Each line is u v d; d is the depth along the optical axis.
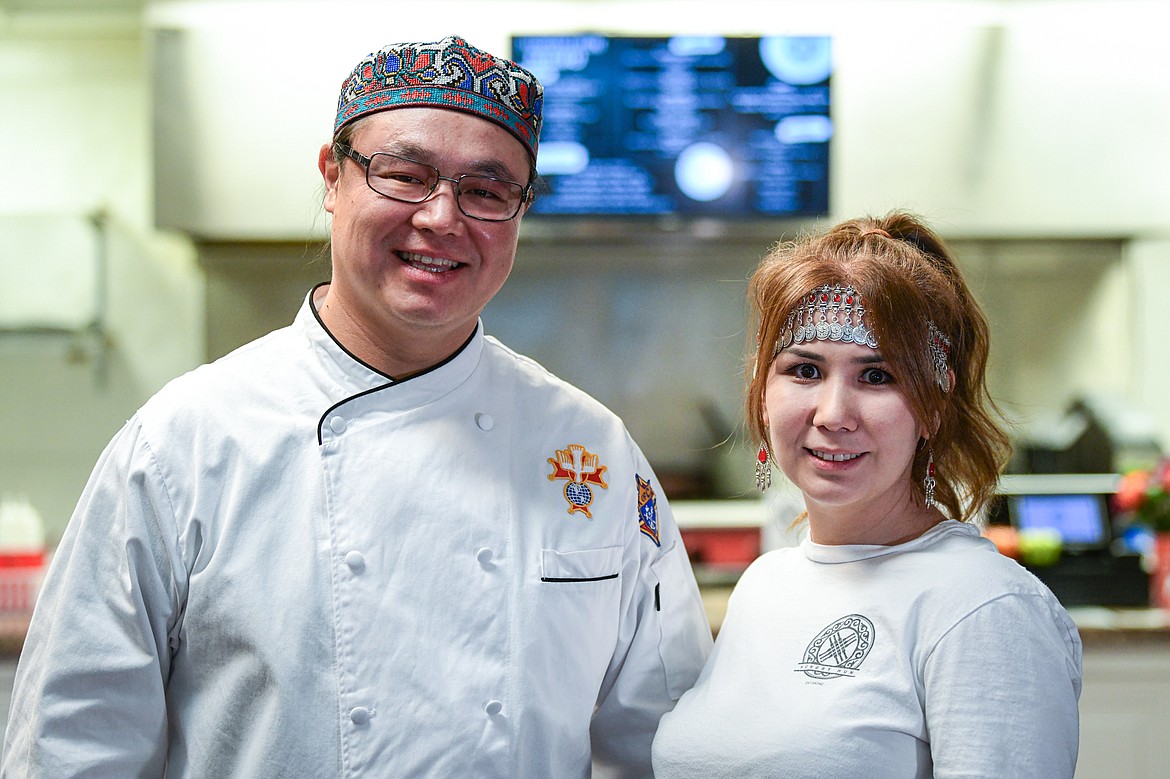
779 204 3.17
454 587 1.18
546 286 3.58
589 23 3.15
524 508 1.26
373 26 3.13
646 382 3.61
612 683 1.37
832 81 3.16
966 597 1.08
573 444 1.33
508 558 1.22
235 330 3.46
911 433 1.15
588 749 1.29
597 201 3.17
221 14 3.12
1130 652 2.47
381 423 1.22
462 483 1.23
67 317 3.44
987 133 3.21
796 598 1.23
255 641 1.15
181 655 1.20
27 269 3.42
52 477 3.51
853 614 1.15
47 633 1.19
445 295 1.18
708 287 3.59
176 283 3.50
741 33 3.14
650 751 1.34
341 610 1.15
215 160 3.15
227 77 3.13
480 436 1.27
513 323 3.59
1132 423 3.24
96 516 1.20
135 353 3.51
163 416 1.21
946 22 3.18
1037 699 1.04
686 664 1.38
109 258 3.49
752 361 1.32
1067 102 3.21
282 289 3.45
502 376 1.34
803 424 1.16
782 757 1.09
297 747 1.13
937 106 3.19
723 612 2.72
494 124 1.19
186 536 1.17
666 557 1.42
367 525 1.18
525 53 3.12
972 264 3.55
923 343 1.14
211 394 1.23
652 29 3.15
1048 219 3.23
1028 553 2.68
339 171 1.21
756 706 1.17
